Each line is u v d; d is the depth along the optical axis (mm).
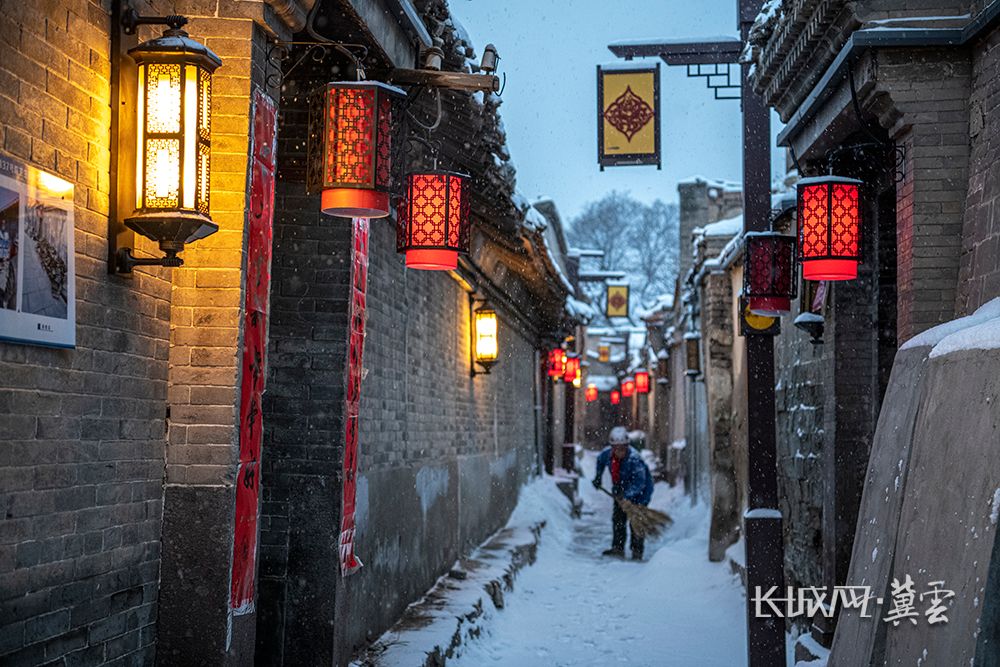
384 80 5727
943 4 5781
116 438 4082
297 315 6371
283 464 6305
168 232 3902
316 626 6203
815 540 8844
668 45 8352
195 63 3930
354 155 4746
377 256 7945
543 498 19375
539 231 10852
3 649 3379
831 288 7609
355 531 6934
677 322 22219
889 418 5445
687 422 19781
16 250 3334
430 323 10211
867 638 4797
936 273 5793
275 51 4980
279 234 6398
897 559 4625
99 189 3916
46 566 3617
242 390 4605
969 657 3529
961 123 5816
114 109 3980
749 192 7473
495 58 5730
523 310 17172
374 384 7789
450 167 8055
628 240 51625
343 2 5035
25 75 3418
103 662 4004
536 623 10195
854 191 5996
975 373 4160
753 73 7551
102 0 3920
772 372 7387
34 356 3521
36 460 3545
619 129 8898
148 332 4340
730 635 9391
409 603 8914
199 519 4461
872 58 5871
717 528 12930
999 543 3576
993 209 5395
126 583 4172
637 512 14703
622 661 8617
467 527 12375
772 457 7344
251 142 4625
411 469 9086
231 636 4527
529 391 20391
